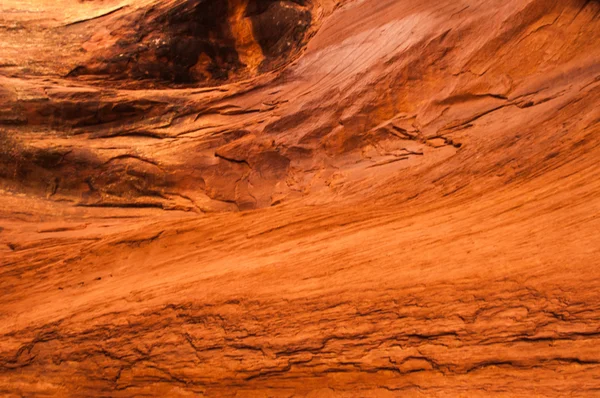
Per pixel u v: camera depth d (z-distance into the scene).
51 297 7.86
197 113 13.51
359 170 10.27
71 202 11.95
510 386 3.71
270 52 15.74
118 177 12.18
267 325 5.04
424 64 11.34
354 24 14.19
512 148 8.37
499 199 6.83
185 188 11.93
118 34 15.60
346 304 4.89
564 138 7.77
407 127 10.66
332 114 11.69
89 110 13.36
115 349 5.60
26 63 14.77
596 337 3.62
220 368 4.91
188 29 15.57
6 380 5.98
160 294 6.23
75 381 5.60
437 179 8.75
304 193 10.41
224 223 8.95
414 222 7.04
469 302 4.34
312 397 4.39
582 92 8.62
